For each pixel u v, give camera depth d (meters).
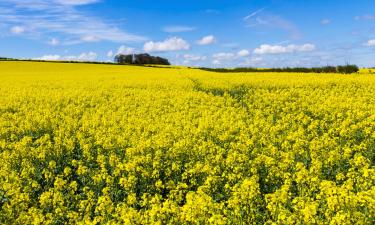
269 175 10.11
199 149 12.16
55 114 19.31
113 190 9.88
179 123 16.41
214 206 7.81
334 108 19.34
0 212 8.54
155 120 17.31
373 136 13.15
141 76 43.69
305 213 7.12
